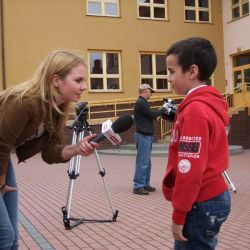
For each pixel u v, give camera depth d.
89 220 6.50
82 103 6.08
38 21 21.19
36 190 9.59
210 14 24.77
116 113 21.53
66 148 3.20
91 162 15.54
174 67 2.83
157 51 23.47
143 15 23.45
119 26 22.73
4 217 3.05
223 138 2.72
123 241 5.52
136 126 8.83
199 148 2.56
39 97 2.94
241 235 5.77
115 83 22.73
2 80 20.62
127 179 11.14
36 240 5.59
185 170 2.56
